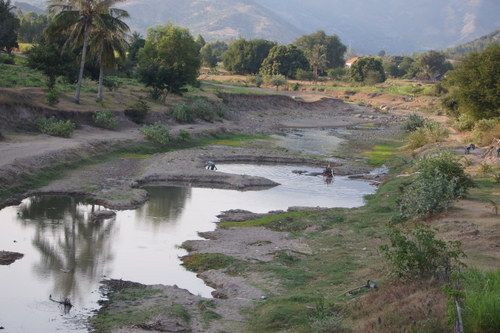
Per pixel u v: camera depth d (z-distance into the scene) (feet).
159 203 129.39
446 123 301.22
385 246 67.10
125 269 86.33
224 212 123.95
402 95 468.34
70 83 248.52
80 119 197.88
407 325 52.26
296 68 544.62
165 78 259.39
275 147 221.87
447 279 60.59
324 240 99.60
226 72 570.87
